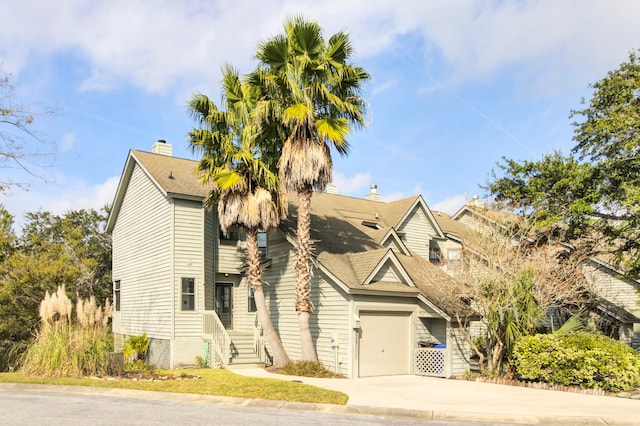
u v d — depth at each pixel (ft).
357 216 77.56
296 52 52.21
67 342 45.57
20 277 79.56
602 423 29.14
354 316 50.65
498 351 49.42
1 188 49.60
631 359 40.86
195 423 27.09
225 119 55.11
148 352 64.23
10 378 42.47
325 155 50.90
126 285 74.54
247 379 43.14
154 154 72.38
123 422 27.20
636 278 67.15
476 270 50.88
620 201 61.93
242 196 53.21
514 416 29.81
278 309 61.26
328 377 49.32
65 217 115.34
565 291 54.80
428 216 82.79
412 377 52.31
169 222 61.21
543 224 65.67
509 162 79.46
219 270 66.69
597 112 69.92
